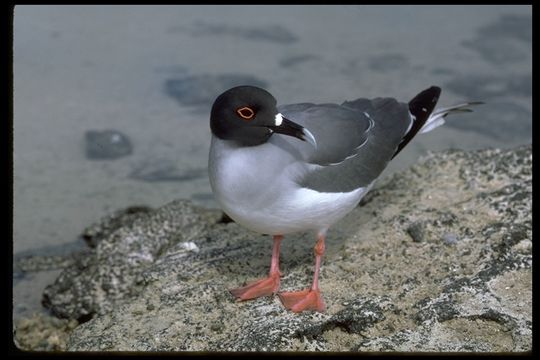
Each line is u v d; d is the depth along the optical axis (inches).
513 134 653.9
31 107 693.3
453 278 414.9
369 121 422.3
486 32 781.9
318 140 385.7
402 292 408.2
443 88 700.7
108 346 386.3
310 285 417.7
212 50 761.6
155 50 762.8
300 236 462.0
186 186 614.5
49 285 501.0
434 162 526.0
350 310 385.7
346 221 474.3
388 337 374.0
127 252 499.2
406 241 451.2
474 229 456.1
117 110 692.7
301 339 375.6
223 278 430.3
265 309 398.3
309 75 721.6
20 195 602.9
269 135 370.3
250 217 378.6
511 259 423.8
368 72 724.7
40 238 561.3
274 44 772.0
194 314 402.6
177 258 454.0
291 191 372.2
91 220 576.7
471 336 377.7
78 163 637.3
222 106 366.0
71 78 726.5
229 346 372.5
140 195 603.5
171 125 676.7
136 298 422.6
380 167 418.6
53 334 473.1
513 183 491.8
